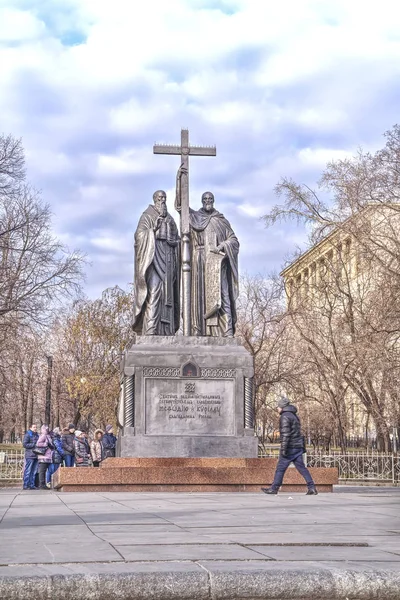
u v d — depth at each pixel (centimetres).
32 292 4391
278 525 1095
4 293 4384
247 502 1564
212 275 2305
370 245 3656
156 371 2172
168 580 682
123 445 2122
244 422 2178
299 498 1717
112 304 5941
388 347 3512
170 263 2319
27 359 5200
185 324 2277
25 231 4406
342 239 4016
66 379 5866
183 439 2141
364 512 1329
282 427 1862
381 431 3866
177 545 866
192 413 2166
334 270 4125
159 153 2345
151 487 1950
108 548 841
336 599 689
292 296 4503
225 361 2198
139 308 2291
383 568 716
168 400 2164
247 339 4919
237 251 2364
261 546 862
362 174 3725
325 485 2014
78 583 671
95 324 5828
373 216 3653
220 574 690
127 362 2169
